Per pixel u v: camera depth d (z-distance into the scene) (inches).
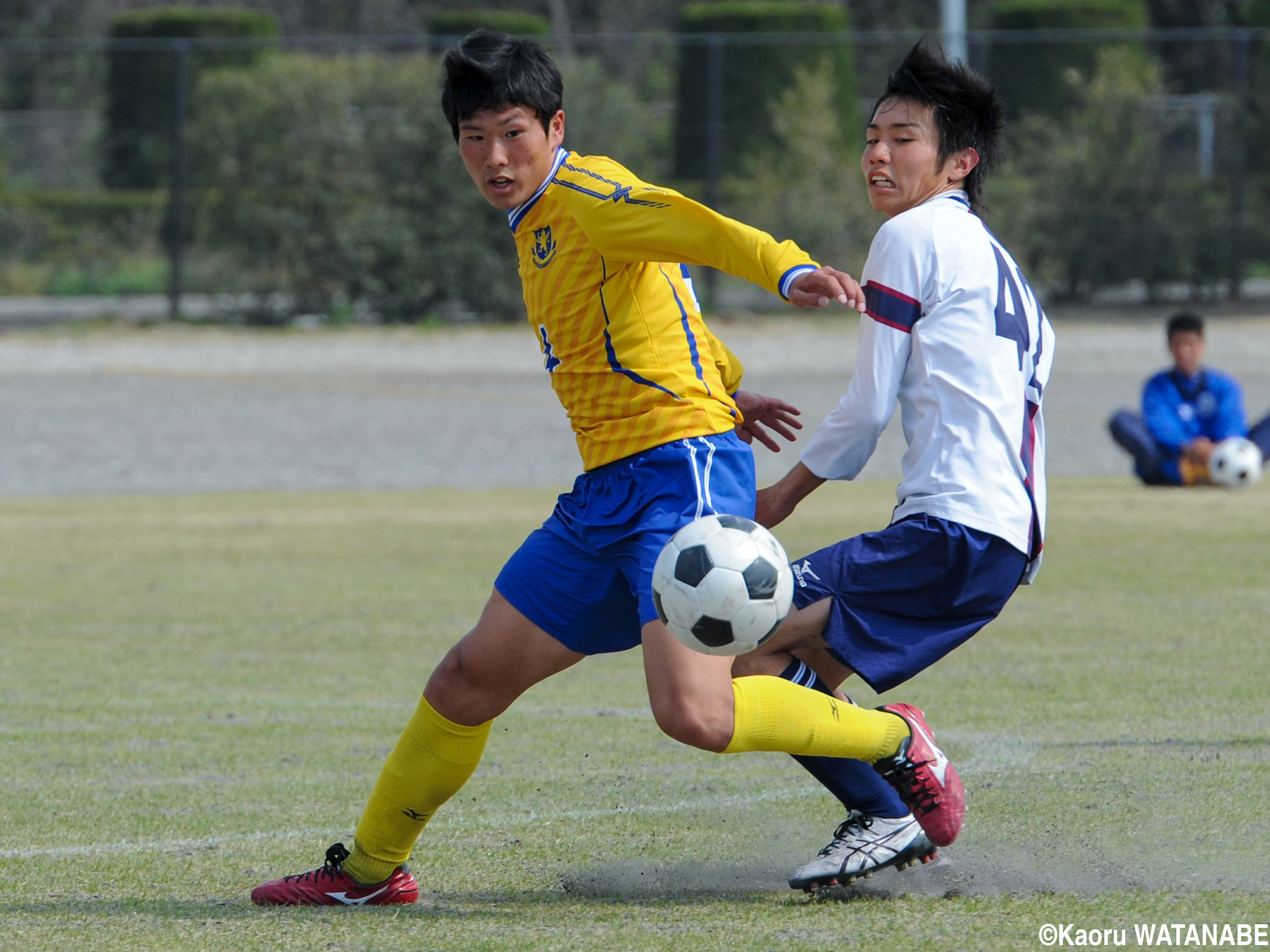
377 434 2258.9
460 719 518.0
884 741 497.0
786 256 462.9
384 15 6589.6
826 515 1545.3
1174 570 1254.3
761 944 459.2
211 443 2181.3
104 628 1097.4
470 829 622.2
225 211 3567.9
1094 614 1088.8
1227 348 3080.7
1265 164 3690.9
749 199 3617.1
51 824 635.5
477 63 513.3
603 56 6087.6
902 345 506.9
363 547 1433.3
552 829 622.5
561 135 533.0
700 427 508.1
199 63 4284.0
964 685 879.1
